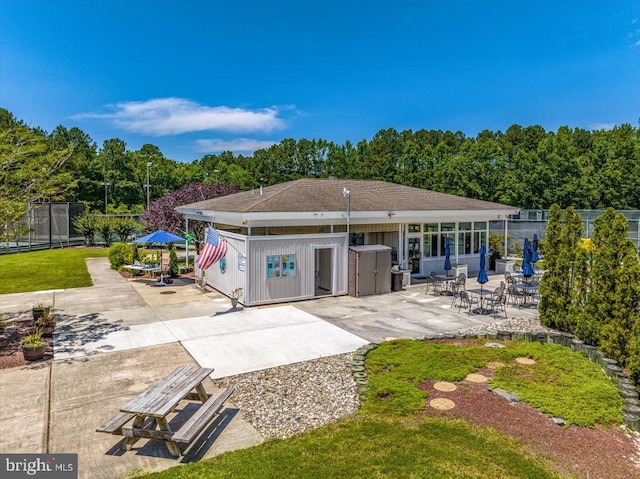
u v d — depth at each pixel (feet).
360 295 52.24
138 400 18.45
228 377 26.66
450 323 40.47
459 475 16.01
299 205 51.57
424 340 34.24
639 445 19.20
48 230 114.83
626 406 22.49
